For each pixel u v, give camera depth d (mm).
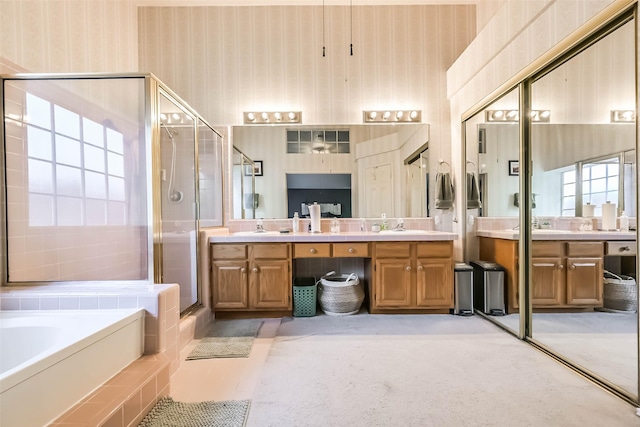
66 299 1526
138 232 1924
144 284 1762
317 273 3068
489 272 2531
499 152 2672
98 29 2484
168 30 3029
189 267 2371
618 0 1360
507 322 2385
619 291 1889
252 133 3070
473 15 3041
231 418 1285
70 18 2189
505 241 2527
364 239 2510
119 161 1969
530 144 2158
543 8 1837
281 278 2521
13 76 1745
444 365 1733
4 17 1737
